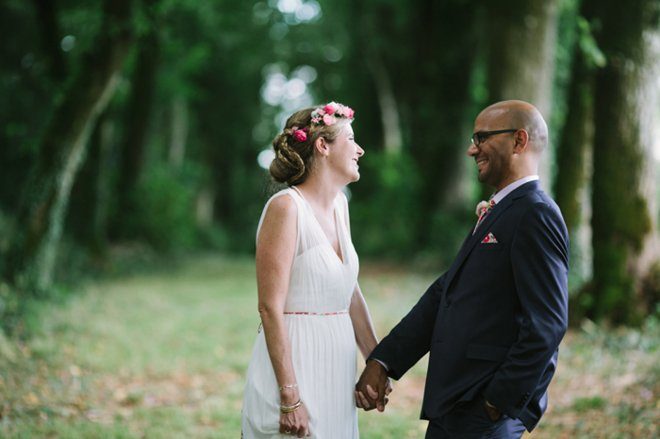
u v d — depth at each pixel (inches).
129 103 748.0
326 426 104.4
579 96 376.2
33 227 378.6
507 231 97.6
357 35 938.1
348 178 109.3
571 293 337.1
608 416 184.1
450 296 103.2
